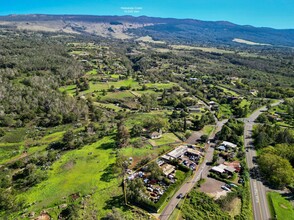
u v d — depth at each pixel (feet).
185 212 225.76
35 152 349.61
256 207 245.24
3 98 468.75
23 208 232.94
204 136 372.99
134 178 267.39
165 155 318.86
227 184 272.10
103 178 272.51
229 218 224.12
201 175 286.25
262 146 370.53
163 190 253.03
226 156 331.98
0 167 313.32
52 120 456.45
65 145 357.41
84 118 488.02
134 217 217.56
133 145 342.64
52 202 239.09
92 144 352.28
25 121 444.96
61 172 287.07
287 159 322.75
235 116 510.58
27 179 273.54
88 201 237.45
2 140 385.29
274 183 279.90
